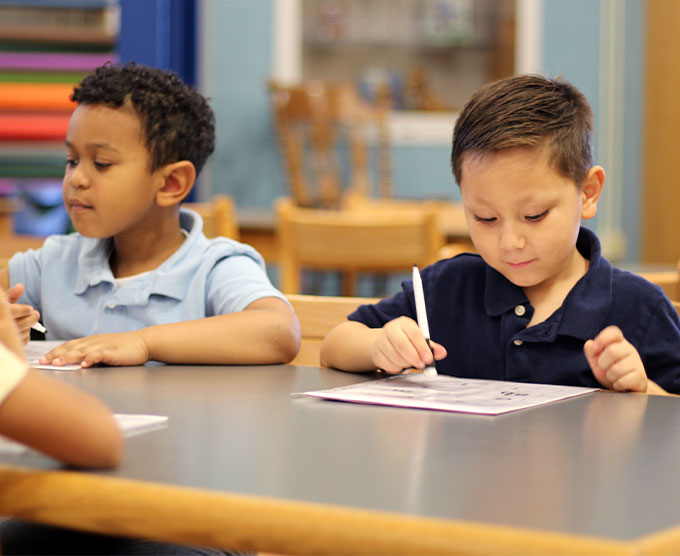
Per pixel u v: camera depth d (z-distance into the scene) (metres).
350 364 1.09
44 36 3.06
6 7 3.07
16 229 3.11
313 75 6.49
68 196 1.32
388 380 0.99
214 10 6.29
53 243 1.45
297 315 1.41
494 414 0.77
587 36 6.38
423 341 1.01
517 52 6.41
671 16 5.10
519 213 1.08
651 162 5.27
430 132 6.46
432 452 0.62
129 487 0.52
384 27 6.49
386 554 0.46
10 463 0.57
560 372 1.15
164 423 0.72
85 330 1.35
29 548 0.72
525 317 1.19
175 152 1.36
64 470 0.55
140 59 2.07
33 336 1.39
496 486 0.53
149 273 1.35
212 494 0.51
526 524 0.46
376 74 6.52
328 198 5.98
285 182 6.37
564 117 1.10
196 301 1.34
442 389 0.92
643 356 1.17
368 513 0.47
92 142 1.30
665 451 0.63
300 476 0.55
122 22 2.06
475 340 1.23
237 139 6.35
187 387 0.92
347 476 0.55
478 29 6.48
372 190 6.45
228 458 0.59
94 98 1.32
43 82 3.09
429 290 1.28
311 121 6.05
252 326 1.16
